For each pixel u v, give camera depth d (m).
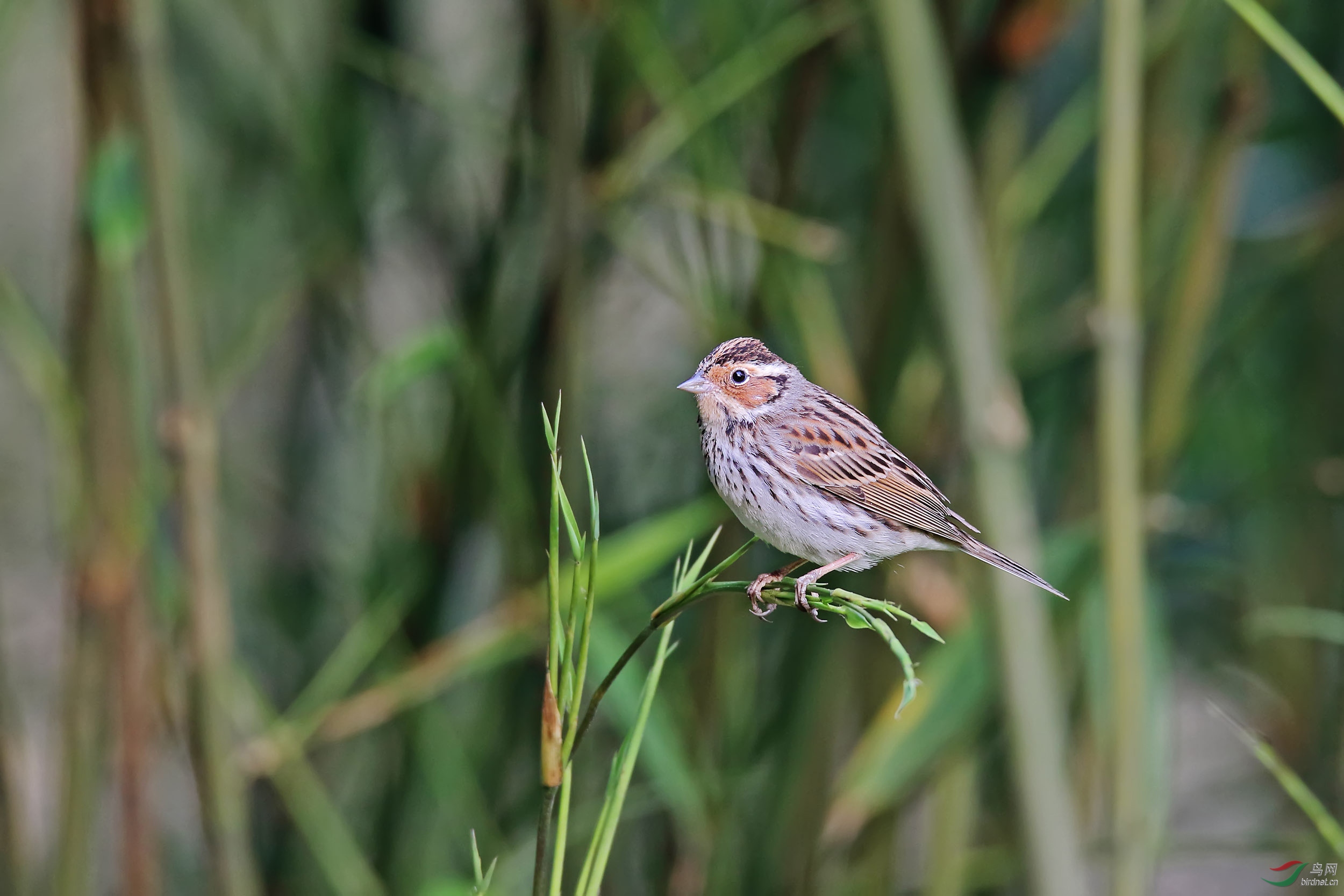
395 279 12.91
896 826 9.84
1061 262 11.23
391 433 10.60
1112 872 7.39
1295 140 11.27
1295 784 6.59
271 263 11.88
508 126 10.22
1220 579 11.39
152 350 10.59
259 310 10.91
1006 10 8.63
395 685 8.98
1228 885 13.20
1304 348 11.73
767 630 10.75
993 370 6.94
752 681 10.18
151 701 8.41
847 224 11.09
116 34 7.29
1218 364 10.36
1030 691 6.95
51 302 13.84
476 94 11.90
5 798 8.77
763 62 9.12
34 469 15.12
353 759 11.98
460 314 9.81
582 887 4.69
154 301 7.57
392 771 10.92
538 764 10.13
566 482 9.34
